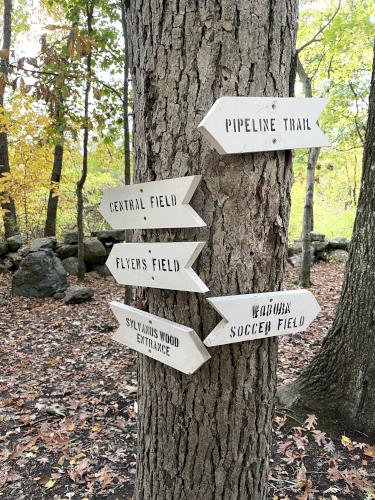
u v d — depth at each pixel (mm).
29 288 7465
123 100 6414
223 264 1405
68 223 14344
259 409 1562
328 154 12180
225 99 1230
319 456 2844
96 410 3645
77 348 5219
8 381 4277
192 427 1529
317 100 1378
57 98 4871
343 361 3201
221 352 1455
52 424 3422
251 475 1604
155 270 1476
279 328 1472
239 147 1268
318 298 7242
